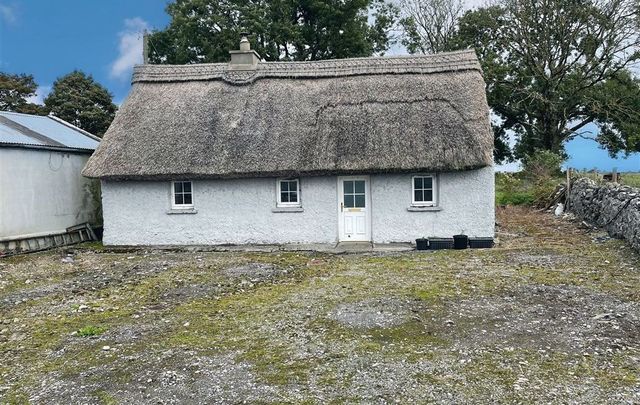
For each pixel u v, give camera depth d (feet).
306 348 20.58
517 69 107.04
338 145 44.83
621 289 27.22
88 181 56.95
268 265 37.88
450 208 45.01
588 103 100.58
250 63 54.44
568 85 102.37
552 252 38.68
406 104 47.14
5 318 26.45
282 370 18.60
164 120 49.67
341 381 17.53
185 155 46.26
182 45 99.45
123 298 29.66
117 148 47.91
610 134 109.09
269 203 47.16
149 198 48.60
